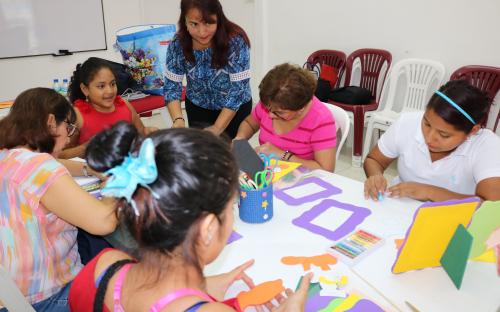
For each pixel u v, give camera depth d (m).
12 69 4.33
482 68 2.78
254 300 0.83
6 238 1.09
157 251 0.58
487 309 0.79
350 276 0.89
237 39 1.95
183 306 0.57
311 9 3.89
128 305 0.62
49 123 1.14
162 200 0.52
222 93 2.12
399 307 0.79
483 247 0.93
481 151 1.27
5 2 4.11
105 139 0.56
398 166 1.54
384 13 3.32
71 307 0.73
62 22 4.55
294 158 1.62
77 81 2.00
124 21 5.12
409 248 0.86
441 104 1.13
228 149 0.57
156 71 2.89
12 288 0.96
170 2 5.50
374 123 3.12
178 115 2.12
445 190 1.25
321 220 1.13
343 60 3.62
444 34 2.99
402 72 3.28
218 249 0.61
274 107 1.46
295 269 0.92
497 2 2.67
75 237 1.24
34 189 1.04
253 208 1.11
